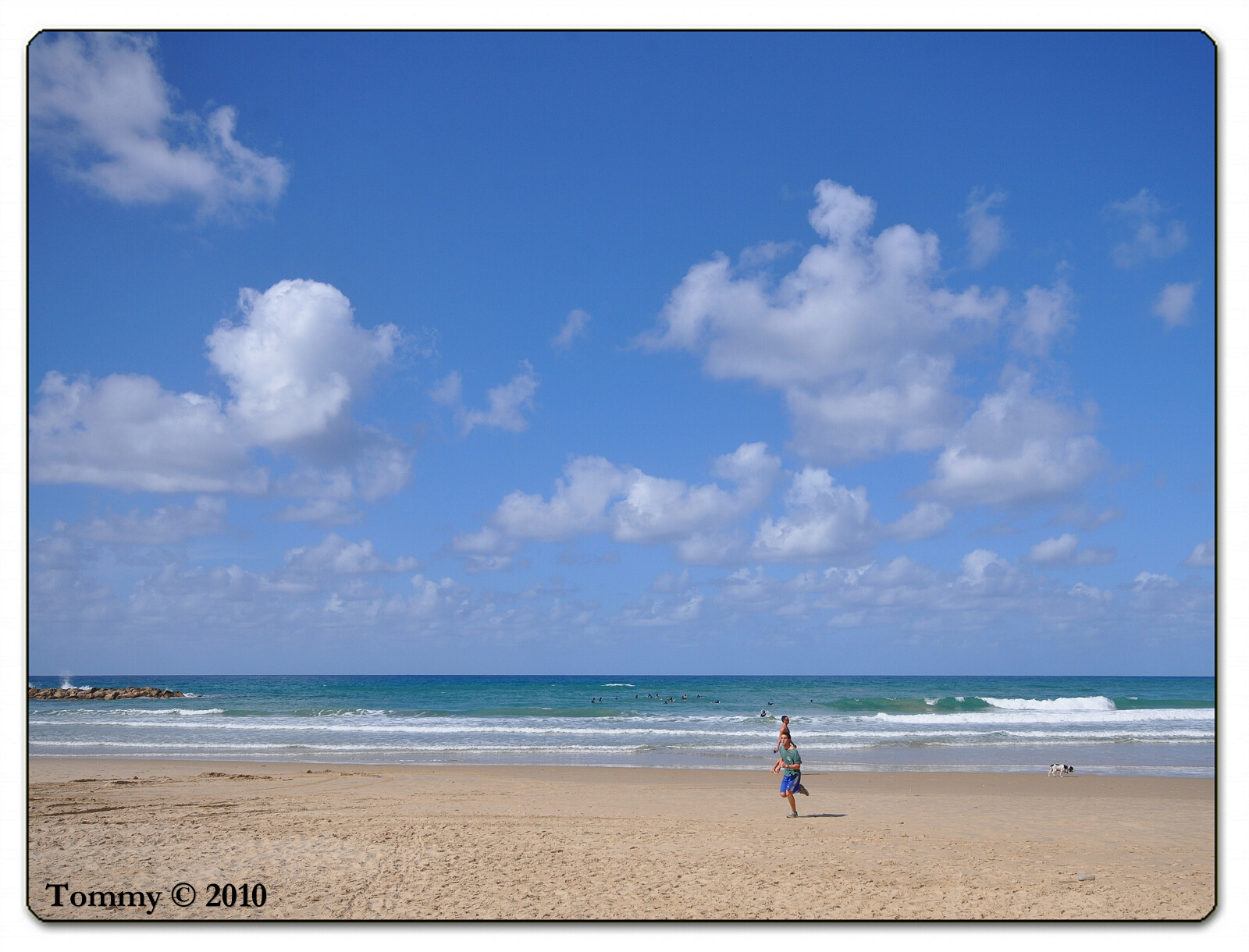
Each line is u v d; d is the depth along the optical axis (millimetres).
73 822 12016
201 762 22234
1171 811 14945
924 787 18203
